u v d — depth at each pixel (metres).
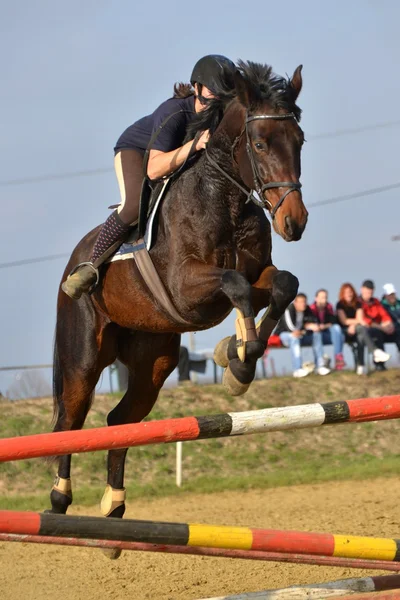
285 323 22.41
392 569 6.09
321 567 9.12
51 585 9.00
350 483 15.88
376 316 22.38
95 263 7.93
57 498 8.34
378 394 21.55
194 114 7.48
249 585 8.63
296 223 6.44
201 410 20.41
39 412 19.64
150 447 18.45
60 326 8.74
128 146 7.79
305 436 19.89
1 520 4.81
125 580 9.09
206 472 17.69
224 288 6.49
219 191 7.00
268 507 13.47
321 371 22.38
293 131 6.66
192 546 5.44
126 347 8.62
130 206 7.66
